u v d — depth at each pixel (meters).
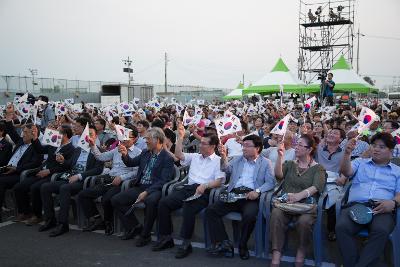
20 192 6.25
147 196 5.33
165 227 5.14
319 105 16.67
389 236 4.08
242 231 4.75
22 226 6.12
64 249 5.16
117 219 5.76
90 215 5.86
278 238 4.38
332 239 5.34
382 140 4.44
